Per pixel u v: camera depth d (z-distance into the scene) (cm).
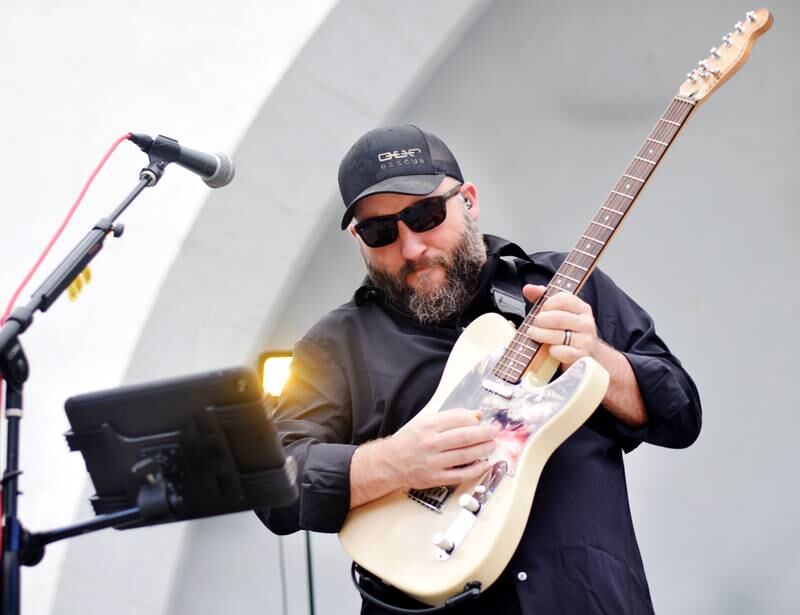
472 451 268
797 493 509
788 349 518
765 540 510
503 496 263
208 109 525
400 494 281
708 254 534
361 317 318
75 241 527
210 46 529
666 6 532
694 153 538
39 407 530
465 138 564
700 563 518
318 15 508
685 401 287
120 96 536
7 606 221
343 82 521
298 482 286
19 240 533
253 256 544
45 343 535
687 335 534
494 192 561
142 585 549
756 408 521
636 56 538
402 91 532
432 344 306
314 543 557
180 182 530
